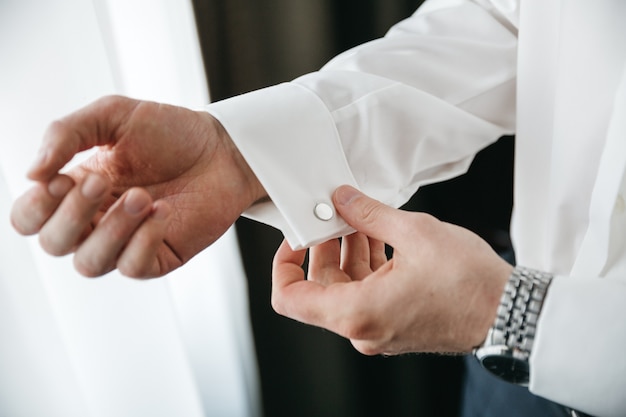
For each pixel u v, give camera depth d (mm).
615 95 571
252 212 542
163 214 406
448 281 463
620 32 555
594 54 578
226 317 980
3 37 569
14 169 613
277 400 1131
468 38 695
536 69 646
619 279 540
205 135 510
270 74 870
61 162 405
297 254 570
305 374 1124
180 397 815
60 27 587
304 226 514
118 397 769
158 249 439
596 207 553
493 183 1122
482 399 850
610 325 435
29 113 598
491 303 461
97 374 744
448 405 1315
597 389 445
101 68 623
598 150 602
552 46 626
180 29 766
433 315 472
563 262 678
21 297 638
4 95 585
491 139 710
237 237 940
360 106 582
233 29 819
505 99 704
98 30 614
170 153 479
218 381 1019
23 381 666
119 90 677
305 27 865
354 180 565
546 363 450
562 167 631
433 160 665
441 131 645
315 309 494
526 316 452
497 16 721
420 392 1280
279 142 532
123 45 720
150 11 720
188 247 504
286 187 521
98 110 429
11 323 639
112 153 466
